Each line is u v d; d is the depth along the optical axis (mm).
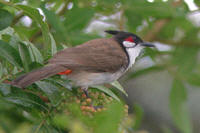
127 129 4113
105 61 7410
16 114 5629
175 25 9195
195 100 14258
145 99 13234
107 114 3098
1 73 5500
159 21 8969
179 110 8141
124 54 7977
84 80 7008
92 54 7293
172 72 8539
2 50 5297
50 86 5609
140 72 8734
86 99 5617
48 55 6605
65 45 7375
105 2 7676
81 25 7289
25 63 5352
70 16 7273
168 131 4340
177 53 8797
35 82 5527
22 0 5703
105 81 7453
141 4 7793
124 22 8641
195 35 9016
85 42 7668
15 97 5285
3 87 5297
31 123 5617
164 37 9336
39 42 7887
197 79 8367
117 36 8508
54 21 6699
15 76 5594
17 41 5836
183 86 8289
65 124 3578
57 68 6156
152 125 13117
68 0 8406
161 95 13172
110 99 6035
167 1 8000
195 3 8672
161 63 8664
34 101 5293
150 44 8609
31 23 8195
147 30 9281
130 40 8461
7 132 5137
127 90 13266
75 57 6844
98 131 3088
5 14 5453
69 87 5930
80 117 3537
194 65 8703
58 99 5371
